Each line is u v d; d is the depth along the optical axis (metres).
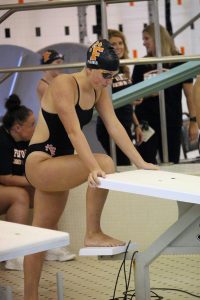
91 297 13.96
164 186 10.04
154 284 14.70
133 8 25.98
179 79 16.06
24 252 7.84
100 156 11.65
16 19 25.11
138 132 19.45
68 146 12.13
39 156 11.83
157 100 19.48
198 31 27.23
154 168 11.93
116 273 15.76
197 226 10.67
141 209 16.94
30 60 22.98
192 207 10.61
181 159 22.73
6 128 16.61
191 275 15.31
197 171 16.48
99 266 16.42
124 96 16.11
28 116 16.48
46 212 12.13
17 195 16.31
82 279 15.38
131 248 11.26
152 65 19.73
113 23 25.92
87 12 25.22
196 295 13.78
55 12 25.22
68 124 11.37
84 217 17.14
